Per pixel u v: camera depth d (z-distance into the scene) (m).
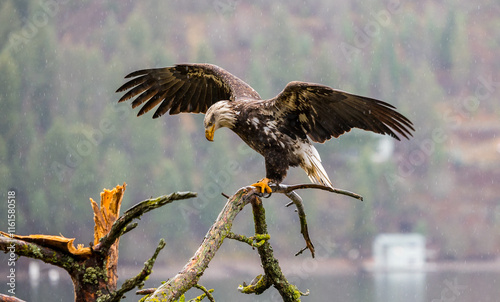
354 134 68.12
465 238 69.25
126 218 3.98
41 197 50.44
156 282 46.56
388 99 85.44
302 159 6.50
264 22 89.81
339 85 80.12
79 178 53.31
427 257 66.25
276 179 6.53
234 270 51.44
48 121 64.12
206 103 7.08
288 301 5.22
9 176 52.00
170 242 52.81
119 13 87.12
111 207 4.82
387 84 86.75
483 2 112.31
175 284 4.01
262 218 5.05
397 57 91.88
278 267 5.17
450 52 97.94
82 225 51.72
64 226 51.00
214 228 4.43
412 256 63.19
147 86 6.90
